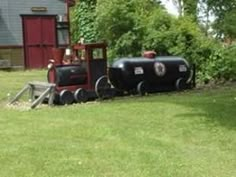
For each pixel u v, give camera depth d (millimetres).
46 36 29281
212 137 8945
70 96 13555
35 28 29094
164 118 10688
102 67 14312
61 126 10023
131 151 8023
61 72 13641
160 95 15148
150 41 18953
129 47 19203
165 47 18891
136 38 19156
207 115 10969
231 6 18906
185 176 6781
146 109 11875
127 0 19797
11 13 28531
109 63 18453
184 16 20031
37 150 8109
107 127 9844
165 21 19359
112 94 14477
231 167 7203
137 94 15414
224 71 18359
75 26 27125
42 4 29172
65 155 7797
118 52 19312
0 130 9703
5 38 28422
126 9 19484
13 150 8117
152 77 15602
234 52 18625
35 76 21781
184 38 18750
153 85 15719
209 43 18797
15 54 28625
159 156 7723
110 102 13602
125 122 10352
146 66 15516
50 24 29375
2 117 11219
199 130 9500
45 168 7129
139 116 10984
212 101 13133
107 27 19609
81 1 24359
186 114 11125
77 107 12664
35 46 29047
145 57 15898
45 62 29250
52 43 29359
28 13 28906
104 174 6859
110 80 15031
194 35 18906
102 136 9102
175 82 16250
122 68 15109
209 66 18406
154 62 15742
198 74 18297
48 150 8102
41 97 12945
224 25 19000
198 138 8883
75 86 13805
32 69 27969
